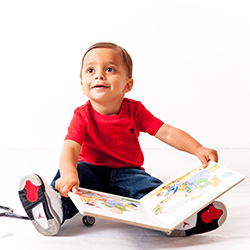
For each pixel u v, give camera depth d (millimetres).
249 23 3018
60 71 3029
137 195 1135
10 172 1852
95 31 3080
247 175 1713
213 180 988
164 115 3029
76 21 3082
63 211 1010
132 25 3084
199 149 1179
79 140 1183
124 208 940
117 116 1248
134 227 1050
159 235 988
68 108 3012
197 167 1104
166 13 3059
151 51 3037
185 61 3021
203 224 965
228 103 2994
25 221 1098
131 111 1293
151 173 1810
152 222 886
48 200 938
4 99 2977
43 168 1961
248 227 1042
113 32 3080
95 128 1231
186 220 955
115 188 1193
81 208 826
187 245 918
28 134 2969
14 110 2975
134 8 3094
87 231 1016
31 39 3037
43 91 3008
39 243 927
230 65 3000
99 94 1190
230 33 3021
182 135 1246
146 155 2441
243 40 3014
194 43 3035
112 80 1193
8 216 1031
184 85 3016
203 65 3012
